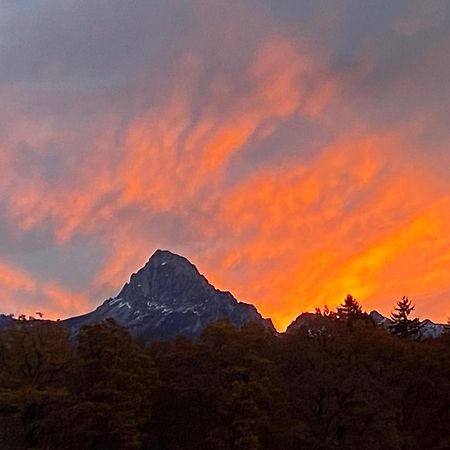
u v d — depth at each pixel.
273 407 69.62
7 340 72.88
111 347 69.00
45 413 68.50
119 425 64.88
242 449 64.56
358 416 69.69
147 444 71.06
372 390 70.44
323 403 70.81
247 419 66.00
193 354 73.00
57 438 67.12
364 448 69.06
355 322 86.00
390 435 69.38
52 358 72.56
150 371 69.38
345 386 69.50
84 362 68.75
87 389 68.50
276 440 68.75
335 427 70.44
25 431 67.81
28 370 71.94
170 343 82.69
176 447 70.12
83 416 65.25
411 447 73.69
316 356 74.50
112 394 66.19
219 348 73.69
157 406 71.81
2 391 66.06
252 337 74.56
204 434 69.75
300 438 68.31
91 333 70.06
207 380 68.44
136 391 66.81
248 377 69.75
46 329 74.75
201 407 70.44
